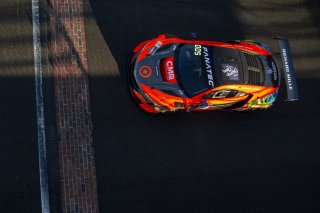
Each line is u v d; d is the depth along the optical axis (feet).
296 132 35.94
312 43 38.55
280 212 34.04
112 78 32.68
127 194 31.22
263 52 33.14
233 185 33.53
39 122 30.63
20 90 30.86
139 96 30.68
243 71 31.17
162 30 34.86
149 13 34.81
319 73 37.93
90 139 31.32
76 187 30.40
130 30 34.06
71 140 30.94
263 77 32.14
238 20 36.99
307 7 39.29
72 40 32.65
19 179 29.63
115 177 31.22
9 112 30.37
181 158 32.83
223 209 32.91
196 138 33.47
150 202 31.53
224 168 33.63
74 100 31.58
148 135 32.45
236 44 32.89
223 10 36.73
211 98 30.86
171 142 32.86
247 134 34.78
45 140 30.50
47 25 32.42
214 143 33.83
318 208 34.88
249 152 34.50
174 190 32.17
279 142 35.37
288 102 36.37
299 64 37.70
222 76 30.50
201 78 30.45
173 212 31.83
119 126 32.01
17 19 32.04
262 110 35.45
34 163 30.04
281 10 38.47
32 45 31.81
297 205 34.53
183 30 35.40
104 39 33.35
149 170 31.99
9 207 29.17
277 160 34.94
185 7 35.78
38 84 31.22
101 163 31.17
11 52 31.35
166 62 30.71
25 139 30.19
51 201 29.84
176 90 30.37
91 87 32.14
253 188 33.91
